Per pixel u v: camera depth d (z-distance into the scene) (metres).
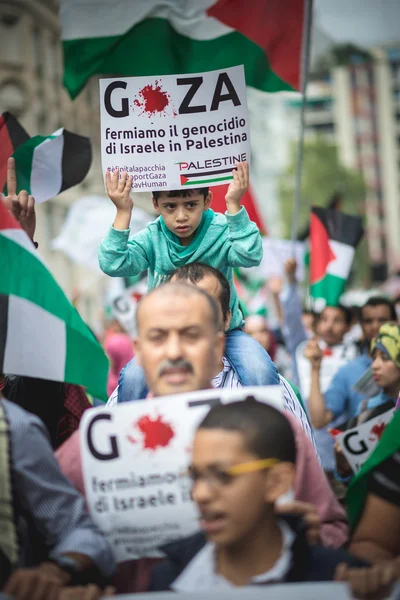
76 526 2.75
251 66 6.35
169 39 6.07
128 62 6.04
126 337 9.45
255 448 2.52
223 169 4.66
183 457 2.70
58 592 2.56
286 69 6.57
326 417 6.46
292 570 2.56
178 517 2.70
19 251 3.49
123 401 4.29
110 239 4.51
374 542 2.92
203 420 2.59
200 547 2.64
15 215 4.25
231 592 2.42
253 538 2.54
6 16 33.44
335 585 2.44
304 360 7.81
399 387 5.28
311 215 8.12
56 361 3.44
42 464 2.80
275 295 10.80
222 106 4.68
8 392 4.29
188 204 4.61
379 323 7.13
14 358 3.42
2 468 2.75
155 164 4.66
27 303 3.46
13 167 4.32
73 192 34.91
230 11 6.22
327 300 7.93
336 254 7.99
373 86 137.25
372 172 136.12
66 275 33.28
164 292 2.92
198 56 6.16
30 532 2.90
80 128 38.84
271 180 101.88
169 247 4.67
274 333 10.98
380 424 4.19
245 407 2.60
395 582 2.48
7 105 33.91
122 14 6.02
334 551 2.63
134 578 2.73
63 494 2.79
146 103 4.68
